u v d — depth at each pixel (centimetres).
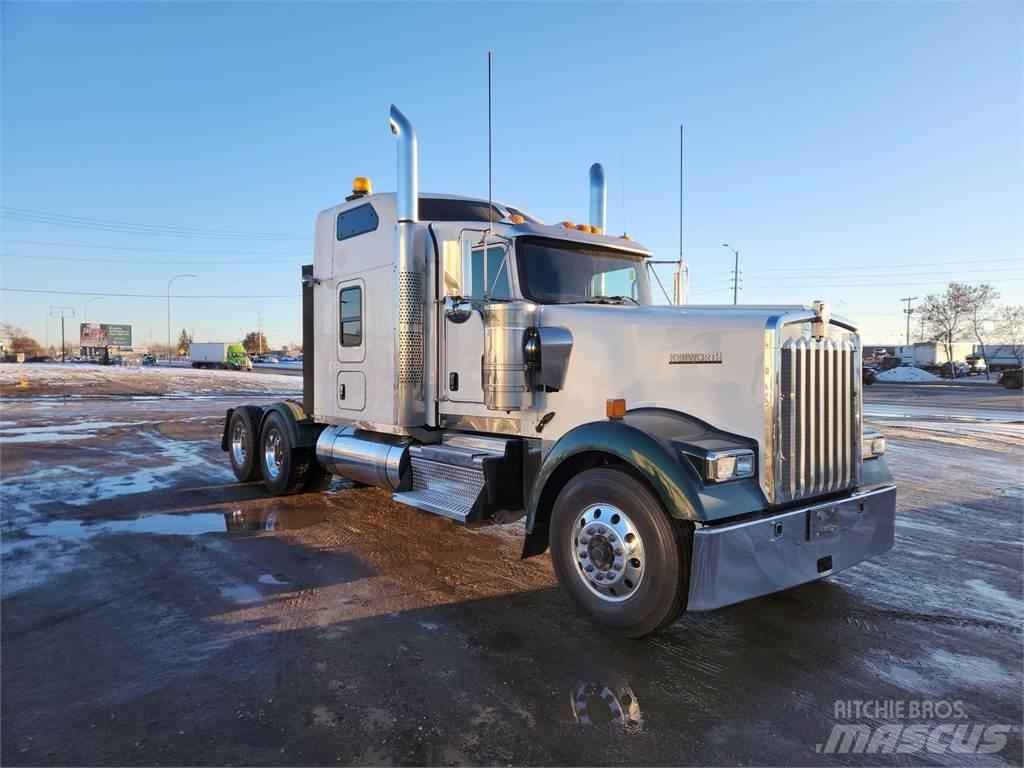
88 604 432
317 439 740
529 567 516
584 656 363
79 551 548
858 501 416
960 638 388
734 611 430
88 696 315
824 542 395
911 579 491
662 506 366
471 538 597
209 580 481
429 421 591
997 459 1073
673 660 359
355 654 362
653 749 276
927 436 1370
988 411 2067
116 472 920
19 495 768
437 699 315
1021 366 5278
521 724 295
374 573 500
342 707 307
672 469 357
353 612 423
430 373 591
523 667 349
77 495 769
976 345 6147
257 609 426
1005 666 353
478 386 542
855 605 440
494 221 589
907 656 365
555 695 320
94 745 275
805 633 395
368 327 638
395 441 619
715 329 399
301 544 574
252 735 284
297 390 2989
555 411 488
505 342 481
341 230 684
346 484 842
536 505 436
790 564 376
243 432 834
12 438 1281
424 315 596
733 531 350
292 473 739
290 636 385
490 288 530
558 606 436
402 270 583
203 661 352
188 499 752
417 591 462
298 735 284
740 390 386
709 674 343
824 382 407
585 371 468
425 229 594
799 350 389
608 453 406
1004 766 267
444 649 370
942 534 617
